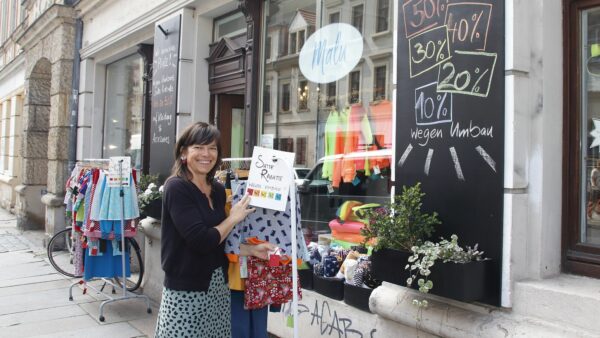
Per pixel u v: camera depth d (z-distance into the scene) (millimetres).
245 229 3076
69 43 9453
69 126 9484
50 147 9852
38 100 11781
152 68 7332
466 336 2713
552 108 2801
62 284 6703
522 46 2719
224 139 6191
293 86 5031
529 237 2746
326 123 4645
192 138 2746
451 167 2936
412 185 3158
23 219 11688
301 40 4973
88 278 5648
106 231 5441
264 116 5328
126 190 5508
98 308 5684
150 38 7359
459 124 2906
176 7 6395
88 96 9336
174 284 2666
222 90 6035
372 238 3375
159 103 6566
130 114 8328
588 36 2805
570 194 2809
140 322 5238
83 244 5711
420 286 2658
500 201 2699
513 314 2668
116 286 6102
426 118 3096
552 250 2791
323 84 4711
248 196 2877
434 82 3057
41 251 9000
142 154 7621
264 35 5363
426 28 3123
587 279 2697
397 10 3344
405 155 3217
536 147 2748
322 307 3818
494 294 2707
